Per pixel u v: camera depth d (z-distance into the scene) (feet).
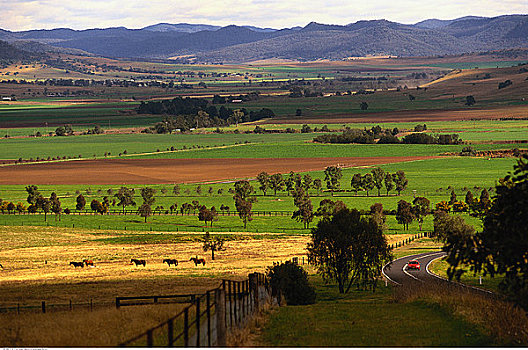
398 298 164.96
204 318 110.93
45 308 174.29
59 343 90.94
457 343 100.68
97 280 266.57
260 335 105.60
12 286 247.91
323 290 234.38
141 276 280.51
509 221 90.84
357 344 99.04
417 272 291.99
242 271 293.02
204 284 235.20
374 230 216.33
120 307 137.18
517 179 92.73
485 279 242.58
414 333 109.70
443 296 148.25
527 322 110.63
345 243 214.07
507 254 88.53
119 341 90.94
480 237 94.43
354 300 189.06
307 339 102.42
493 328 108.68
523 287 92.63
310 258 221.87
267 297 155.63
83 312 146.72
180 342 89.35
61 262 353.51
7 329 116.26
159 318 113.50
